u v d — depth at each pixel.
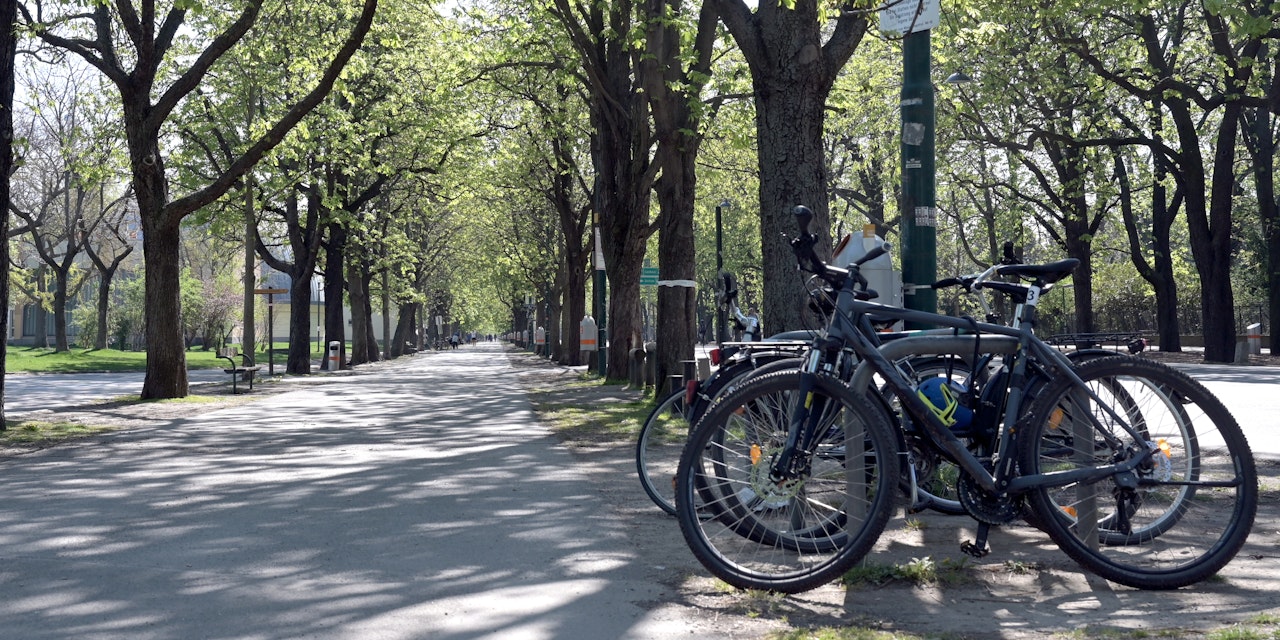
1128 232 38.72
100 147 25.59
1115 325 53.09
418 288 64.06
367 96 33.09
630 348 26.16
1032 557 5.29
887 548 5.63
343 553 5.75
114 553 5.75
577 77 23.44
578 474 9.23
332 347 41.22
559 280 47.41
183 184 32.69
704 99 21.47
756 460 4.75
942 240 49.50
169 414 17.12
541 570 5.29
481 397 22.14
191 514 7.09
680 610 4.47
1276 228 36.97
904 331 5.06
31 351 55.44
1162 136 34.78
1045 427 4.73
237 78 29.91
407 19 27.33
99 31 19.67
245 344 30.69
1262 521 6.24
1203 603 4.43
